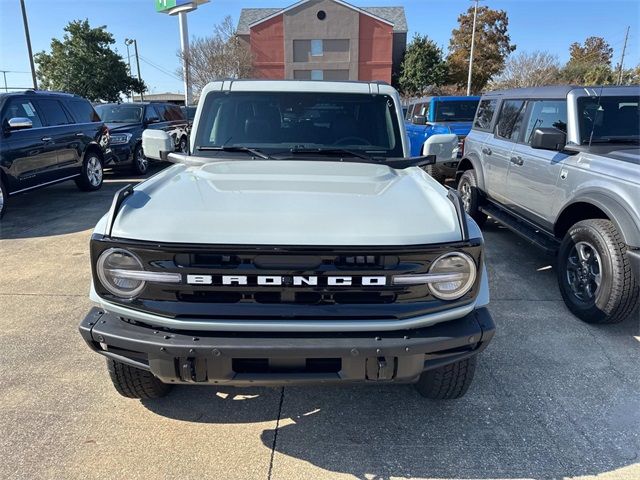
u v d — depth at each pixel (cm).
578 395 312
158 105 1384
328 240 219
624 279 372
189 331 225
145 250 218
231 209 239
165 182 291
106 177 1243
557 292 480
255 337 222
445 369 274
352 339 222
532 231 540
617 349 369
